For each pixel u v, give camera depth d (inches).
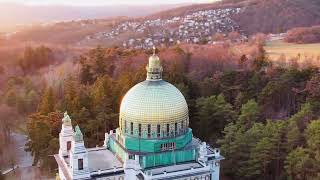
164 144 3690.9
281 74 6456.7
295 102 5999.0
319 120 4549.7
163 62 7342.5
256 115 5246.1
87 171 3523.6
